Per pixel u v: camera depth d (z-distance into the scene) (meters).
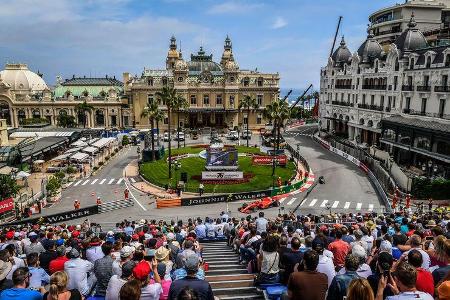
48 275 12.96
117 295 10.45
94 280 14.21
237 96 126.62
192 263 9.71
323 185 61.53
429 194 51.88
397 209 47.50
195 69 141.75
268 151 86.81
